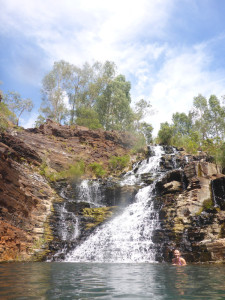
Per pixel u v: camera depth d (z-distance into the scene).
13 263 11.55
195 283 6.04
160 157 26.97
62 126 34.28
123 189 22.16
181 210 15.81
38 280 6.35
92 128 37.81
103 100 47.53
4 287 5.33
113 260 13.41
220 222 13.95
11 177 15.86
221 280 6.52
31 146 26.34
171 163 26.61
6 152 20.83
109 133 34.84
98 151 31.86
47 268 9.40
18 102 38.94
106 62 51.25
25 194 16.78
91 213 18.88
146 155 31.95
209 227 13.66
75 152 29.97
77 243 15.21
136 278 6.84
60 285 5.64
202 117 51.00
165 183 19.73
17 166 19.72
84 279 6.58
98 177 27.50
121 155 32.91
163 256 13.38
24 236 14.52
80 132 33.50
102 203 22.73
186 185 18.72
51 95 47.50
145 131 39.84
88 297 4.47
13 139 23.17
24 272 8.08
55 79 48.12
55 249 14.66
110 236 15.73
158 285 5.73
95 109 48.53
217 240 12.59
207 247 12.52
